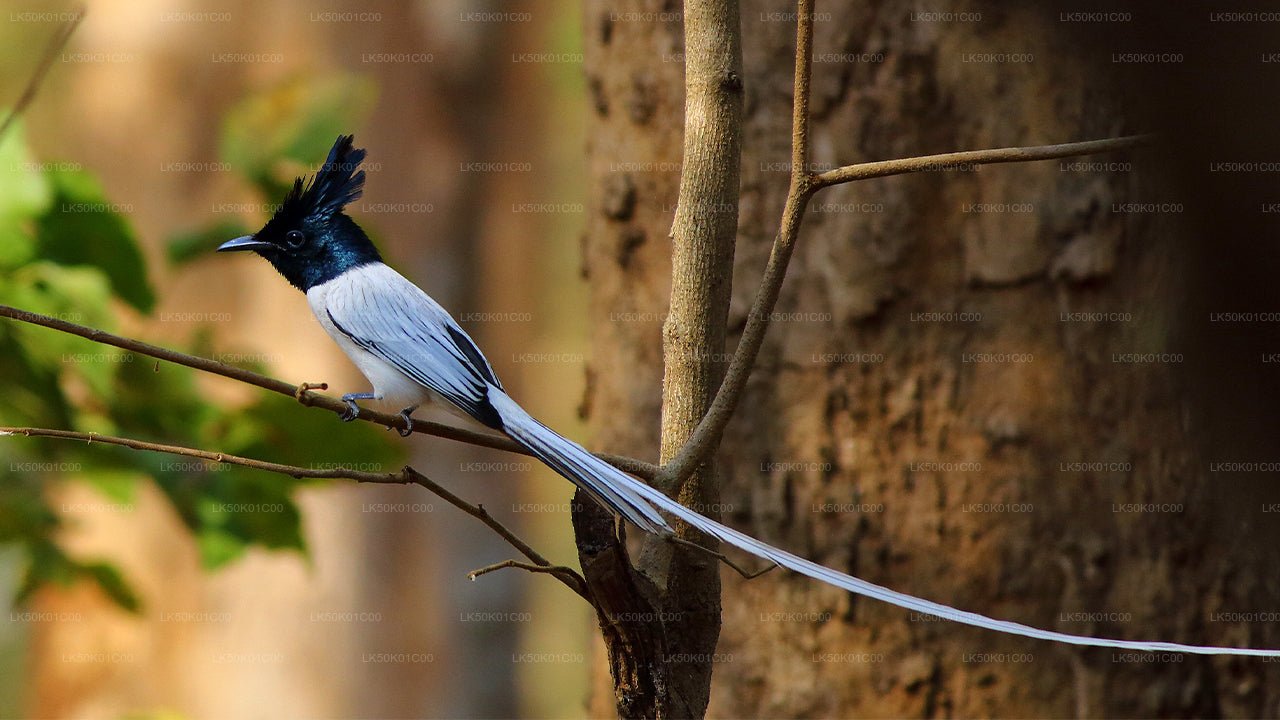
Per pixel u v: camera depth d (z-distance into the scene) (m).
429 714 19.62
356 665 18.83
